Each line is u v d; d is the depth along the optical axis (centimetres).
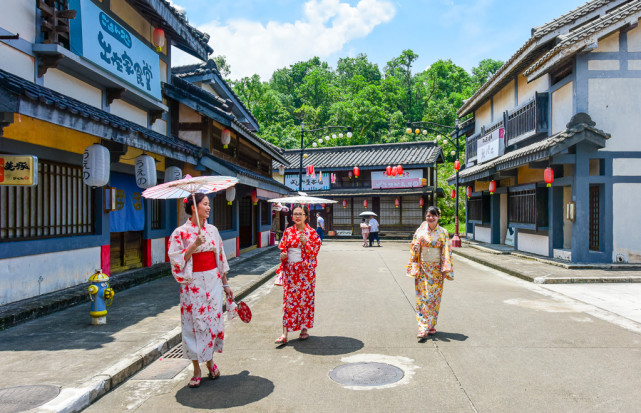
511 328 632
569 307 768
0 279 655
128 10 951
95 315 614
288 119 4719
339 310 768
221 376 459
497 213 2030
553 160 1213
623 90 1205
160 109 1085
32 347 516
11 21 637
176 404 390
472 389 412
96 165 713
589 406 372
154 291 872
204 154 1173
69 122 604
